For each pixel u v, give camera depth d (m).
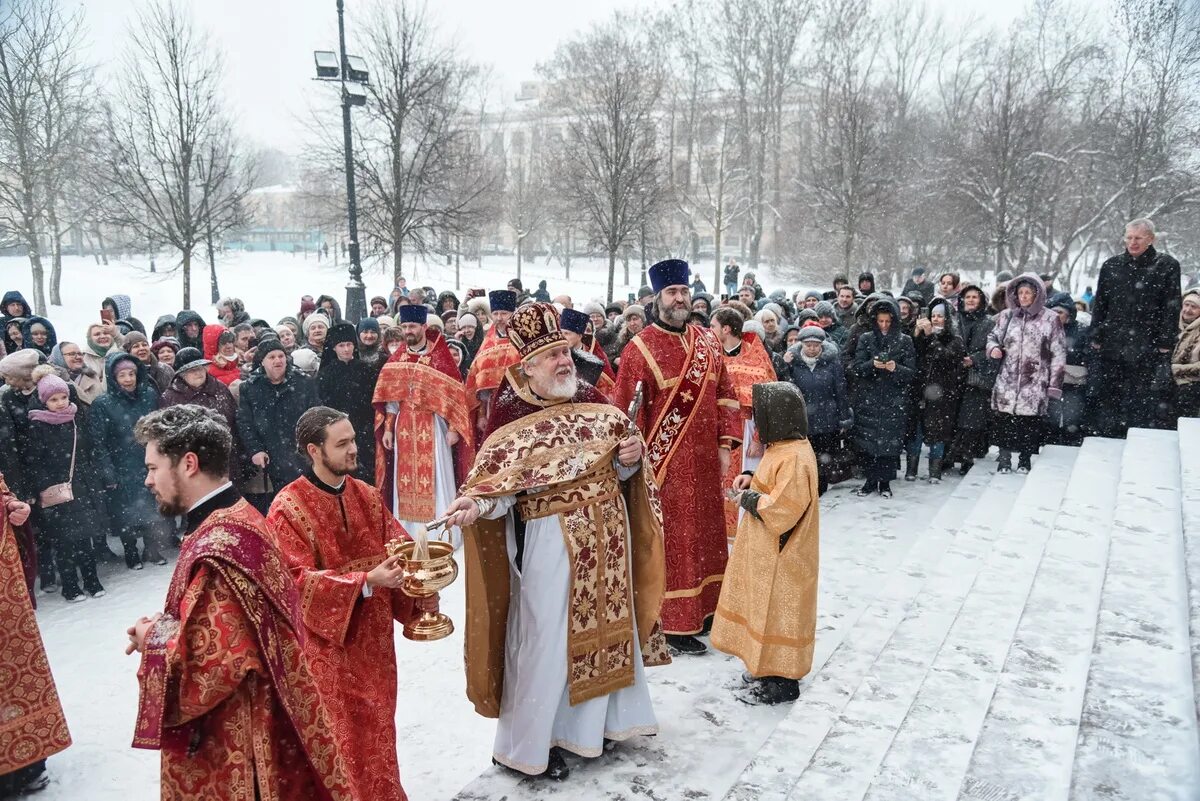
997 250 29.34
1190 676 2.92
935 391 8.55
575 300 36.44
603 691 3.56
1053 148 28.98
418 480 6.84
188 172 21.25
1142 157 22.06
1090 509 5.42
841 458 8.37
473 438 7.07
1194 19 17.38
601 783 3.50
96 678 5.09
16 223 22.48
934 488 8.57
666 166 34.31
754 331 6.75
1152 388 7.52
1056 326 7.92
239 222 25.02
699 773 3.58
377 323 7.99
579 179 25.27
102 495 6.50
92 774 4.10
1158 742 2.54
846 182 28.42
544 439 3.45
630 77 24.88
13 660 3.78
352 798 2.61
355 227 18.38
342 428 3.32
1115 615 3.39
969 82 43.97
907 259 37.44
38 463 6.10
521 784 3.49
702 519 4.96
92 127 22.41
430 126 21.95
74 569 6.39
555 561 3.48
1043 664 3.43
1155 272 7.42
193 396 6.93
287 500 3.29
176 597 2.46
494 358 6.93
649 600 3.73
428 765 4.00
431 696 4.71
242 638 2.38
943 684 3.57
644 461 3.72
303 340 12.50
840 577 5.94
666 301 4.88
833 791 2.99
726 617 4.45
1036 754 2.80
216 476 2.58
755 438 5.95
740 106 47.06
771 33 46.88
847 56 32.78
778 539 4.15
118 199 22.31
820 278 40.56
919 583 5.55
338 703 3.16
